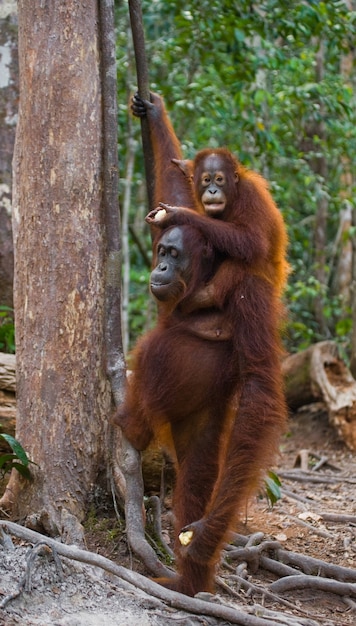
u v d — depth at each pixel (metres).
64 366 8.26
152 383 7.54
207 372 7.47
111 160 8.44
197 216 7.66
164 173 9.32
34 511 8.19
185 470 7.64
